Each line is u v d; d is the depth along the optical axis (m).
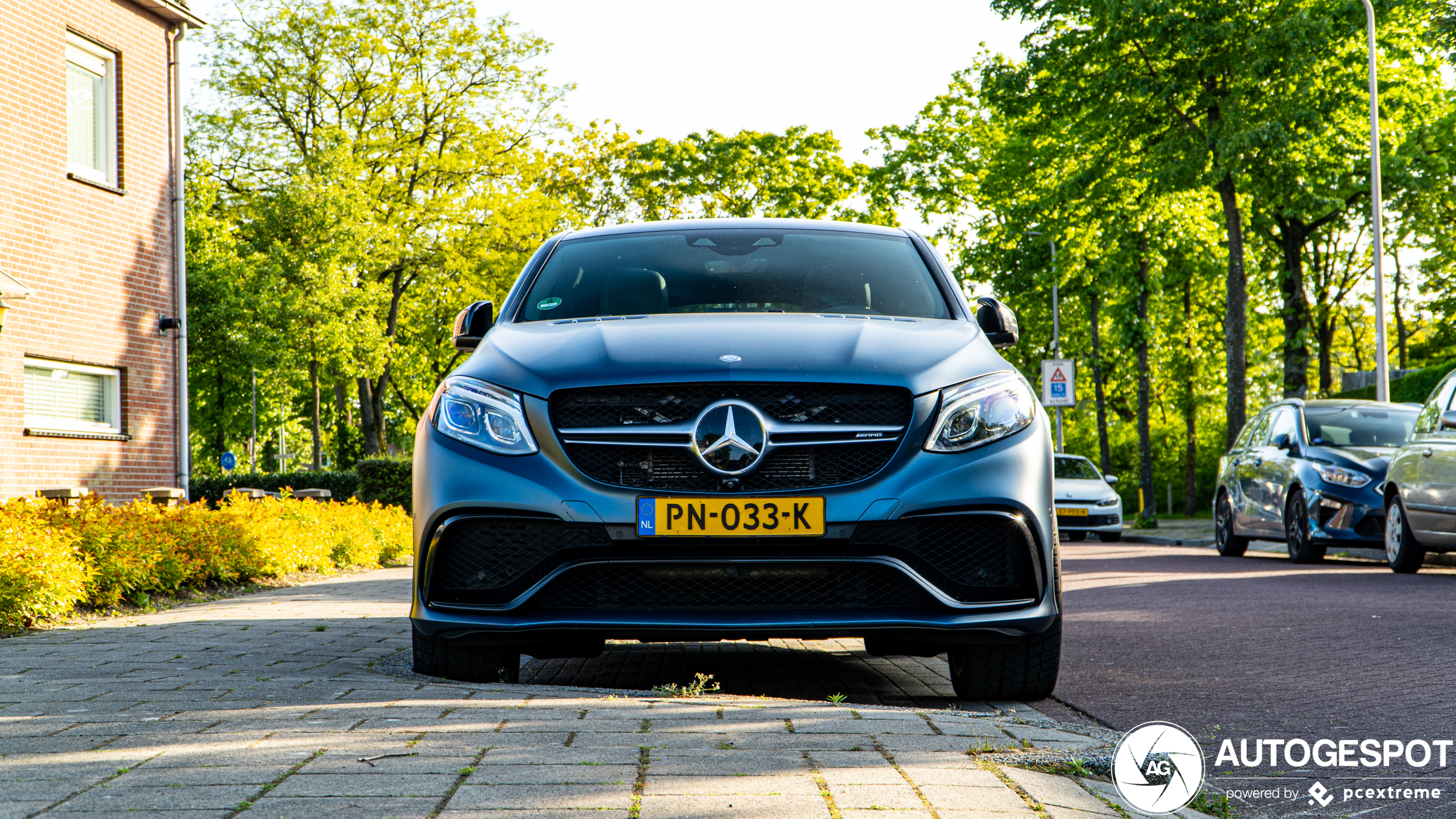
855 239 6.14
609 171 38.97
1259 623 7.79
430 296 35.94
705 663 6.46
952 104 36.22
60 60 14.30
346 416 48.47
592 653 5.11
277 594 9.52
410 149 35.34
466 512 4.56
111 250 15.05
